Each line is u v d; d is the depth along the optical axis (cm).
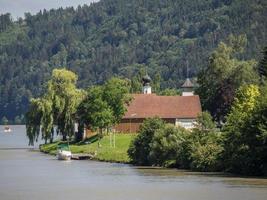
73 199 8956
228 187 10006
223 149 13012
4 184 11069
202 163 13312
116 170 13788
